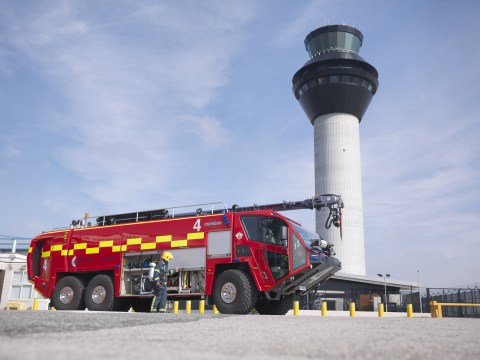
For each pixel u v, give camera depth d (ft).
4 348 9.89
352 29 240.94
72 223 57.52
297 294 49.90
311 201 62.13
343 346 12.98
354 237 224.94
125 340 13.30
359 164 238.68
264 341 13.99
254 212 45.62
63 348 10.46
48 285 55.72
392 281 161.07
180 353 10.47
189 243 47.62
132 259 52.06
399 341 14.79
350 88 233.76
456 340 15.62
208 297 46.09
